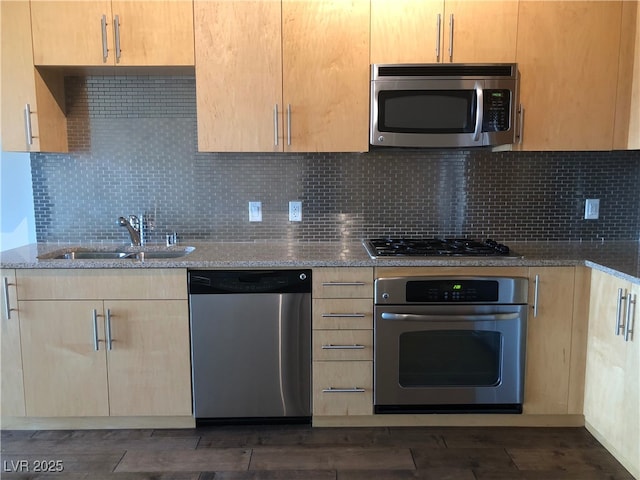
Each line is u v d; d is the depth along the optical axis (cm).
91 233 271
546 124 235
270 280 221
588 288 221
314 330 225
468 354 227
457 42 230
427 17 228
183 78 262
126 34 229
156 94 262
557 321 223
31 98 232
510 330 223
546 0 228
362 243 269
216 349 225
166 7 228
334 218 272
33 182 266
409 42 230
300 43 230
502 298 221
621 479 195
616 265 206
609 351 205
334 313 223
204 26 229
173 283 221
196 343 224
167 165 267
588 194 269
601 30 231
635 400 188
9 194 272
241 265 219
